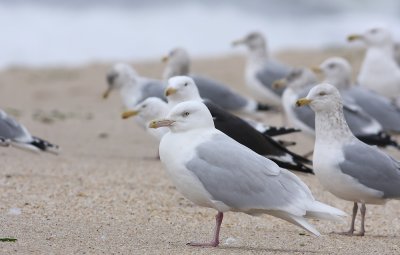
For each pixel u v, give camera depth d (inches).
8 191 496.7
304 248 389.7
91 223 426.6
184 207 478.9
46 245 371.9
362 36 814.5
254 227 435.2
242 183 377.7
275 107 839.1
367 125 644.1
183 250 373.1
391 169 430.6
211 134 391.9
